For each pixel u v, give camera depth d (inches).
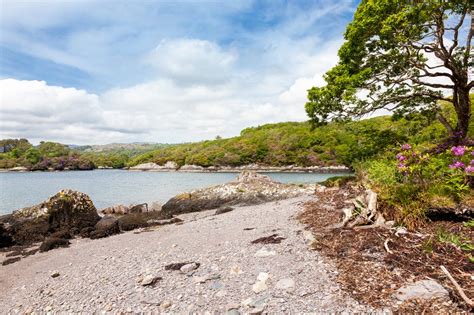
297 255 232.5
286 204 473.1
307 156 2945.4
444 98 475.8
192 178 2373.3
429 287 154.4
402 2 432.8
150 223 601.0
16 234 546.6
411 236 221.1
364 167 422.9
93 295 217.2
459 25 423.2
